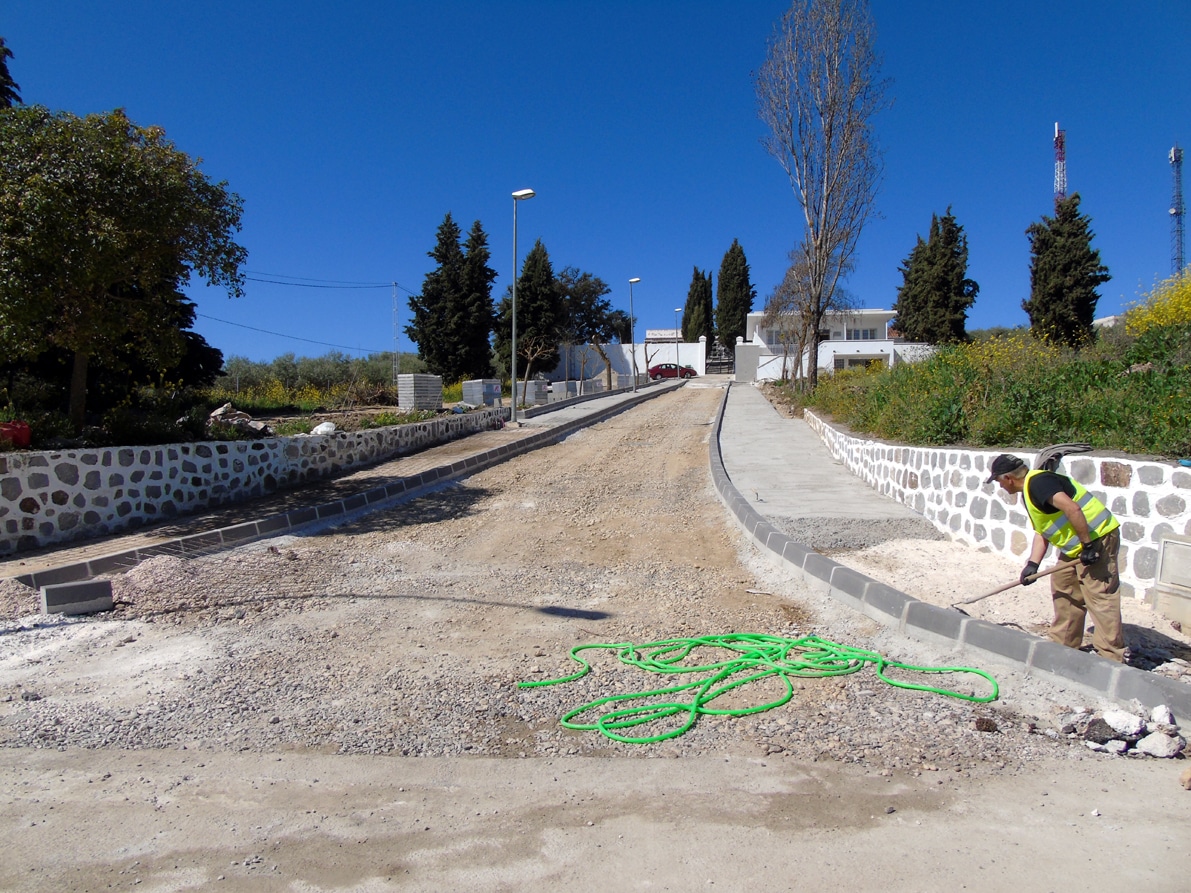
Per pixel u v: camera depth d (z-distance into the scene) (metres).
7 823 3.45
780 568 7.86
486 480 14.24
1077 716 4.26
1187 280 13.27
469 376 45.56
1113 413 7.89
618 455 17.17
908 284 50.06
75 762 4.07
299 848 3.22
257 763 4.04
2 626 6.42
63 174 9.34
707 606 6.91
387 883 2.95
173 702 4.88
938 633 5.45
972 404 10.25
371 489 12.35
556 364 52.97
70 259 9.13
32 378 15.48
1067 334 29.89
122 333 10.61
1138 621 5.68
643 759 4.02
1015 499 7.43
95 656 5.77
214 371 23.69
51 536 9.40
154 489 10.80
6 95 17.86
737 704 4.72
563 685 5.11
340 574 8.18
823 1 23.42
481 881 2.95
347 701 4.88
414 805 3.57
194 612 6.82
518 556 9.00
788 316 42.62
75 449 9.86
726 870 2.98
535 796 3.64
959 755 3.93
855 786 3.64
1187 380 7.68
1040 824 3.24
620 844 3.19
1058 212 31.02
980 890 2.80
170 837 3.32
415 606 7.04
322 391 32.75
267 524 9.85
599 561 8.74
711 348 71.00
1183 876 2.85
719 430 20.34
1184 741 3.92
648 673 5.32
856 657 5.36
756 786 3.67
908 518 9.10
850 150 24.14
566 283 58.69
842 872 2.94
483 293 46.06
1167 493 5.93
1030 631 5.49
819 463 14.34
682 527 10.34
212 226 11.19
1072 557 4.82
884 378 16.58
